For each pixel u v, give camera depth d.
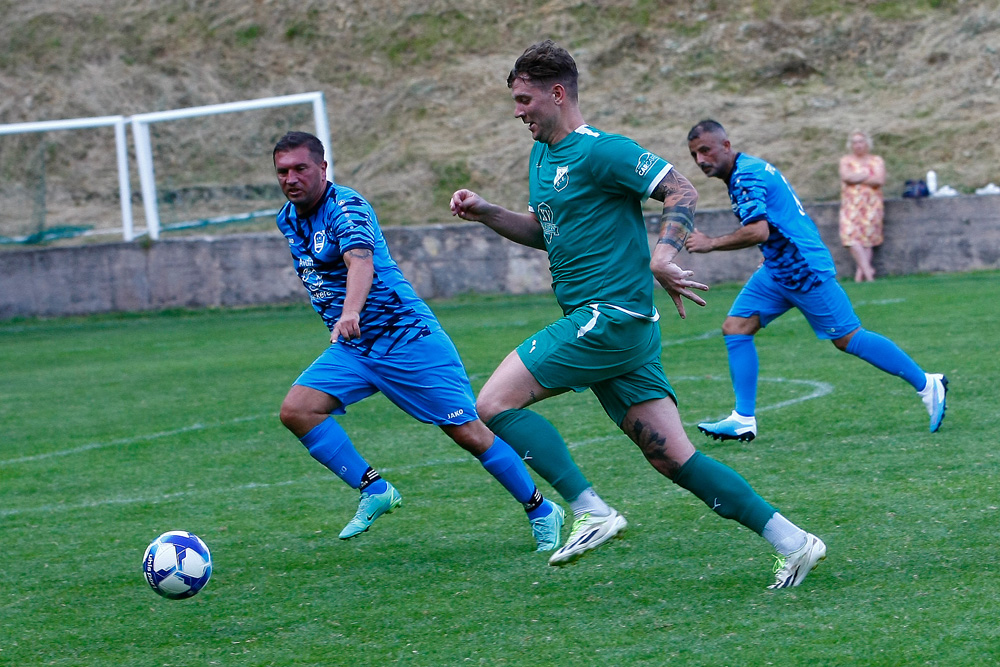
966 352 21.11
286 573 10.18
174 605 9.38
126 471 15.53
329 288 10.91
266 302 42.22
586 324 8.76
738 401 14.78
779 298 14.77
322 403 11.05
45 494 14.31
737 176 14.50
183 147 51.47
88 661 8.13
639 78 50.84
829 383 18.88
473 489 13.20
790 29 50.91
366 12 56.56
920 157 43.66
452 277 41.50
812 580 8.85
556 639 7.92
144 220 48.78
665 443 8.81
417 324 10.91
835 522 10.53
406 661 7.70
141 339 34.28
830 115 46.81
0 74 57.00
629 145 8.58
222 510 12.91
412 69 53.94
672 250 8.20
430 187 47.38
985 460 12.64
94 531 12.20
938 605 8.02
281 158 10.46
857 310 29.39
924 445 13.67
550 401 19.16
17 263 42.03
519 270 41.28
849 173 38.06
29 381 26.14
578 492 8.76
